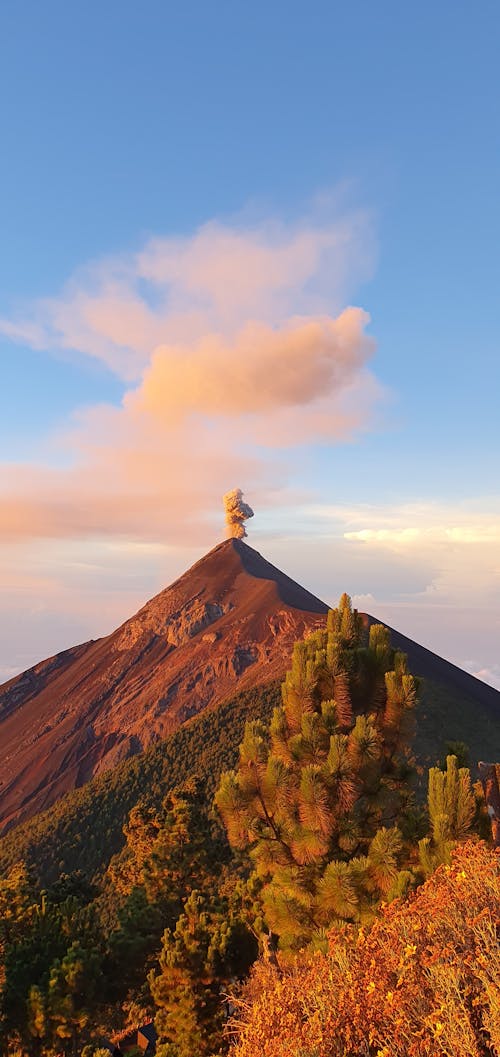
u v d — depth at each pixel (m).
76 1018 23.23
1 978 24.48
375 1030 4.80
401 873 11.41
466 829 11.65
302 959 11.19
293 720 15.30
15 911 28.98
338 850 13.67
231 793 14.34
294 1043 5.28
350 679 15.28
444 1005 4.43
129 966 29.44
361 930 6.76
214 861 39.69
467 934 5.46
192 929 22.08
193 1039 19.58
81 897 42.66
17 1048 23.55
